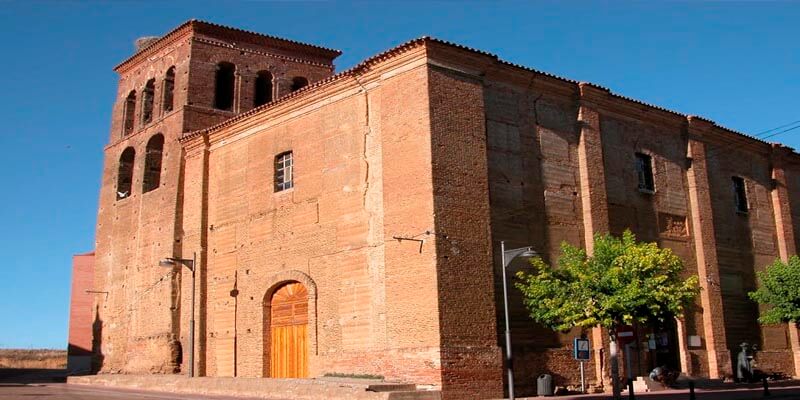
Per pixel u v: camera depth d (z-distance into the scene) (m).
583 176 29.03
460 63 25.97
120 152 41.28
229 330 31.19
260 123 31.72
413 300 23.91
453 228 24.22
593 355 27.23
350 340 25.92
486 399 23.42
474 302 24.09
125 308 37.50
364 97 27.31
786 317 30.81
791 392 25.84
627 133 31.45
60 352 80.69
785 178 39.12
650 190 31.84
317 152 28.88
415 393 21.50
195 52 37.75
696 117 33.97
